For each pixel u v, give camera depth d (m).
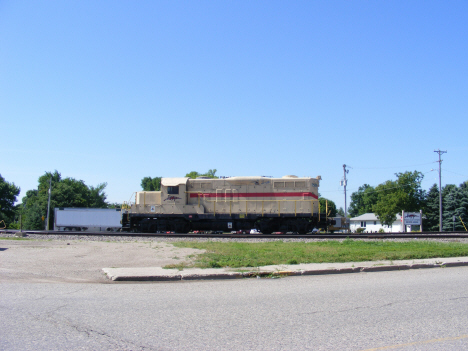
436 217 67.31
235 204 27.91
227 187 28.19
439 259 14.27
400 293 8.73
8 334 5.65
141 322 6.33
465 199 66.56
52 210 72.44
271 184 27.95
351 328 6.13
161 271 11.24
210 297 8.27
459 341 5.57
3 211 68.50
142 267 12.13
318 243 20.69
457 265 13.52
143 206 28.30
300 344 5.38
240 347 5.25
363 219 84.81
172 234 24.02
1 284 9.37
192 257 14.36
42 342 5.34
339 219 32.53
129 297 8.16
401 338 5.68
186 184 28.47
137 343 5.36
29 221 67.06
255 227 27.81
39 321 6.30
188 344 5.34
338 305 7.59
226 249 17.11
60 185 77.62
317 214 27.19
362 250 16.77
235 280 10.61
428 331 6.01
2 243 19.19
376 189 66.94
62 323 6.21
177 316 6.71
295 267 12.10
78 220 47.81
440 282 10.15
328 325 6.27
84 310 7.02
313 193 27.70
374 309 7.29
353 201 125.31
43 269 11.67
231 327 6.12
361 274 11.69
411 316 6.83
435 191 73.44
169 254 15.29
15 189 70.38
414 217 44.97
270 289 9.22
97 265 12.61
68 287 9.18
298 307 7.42
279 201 27.66
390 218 64.06
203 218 27.78
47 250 16.25
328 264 12.82
